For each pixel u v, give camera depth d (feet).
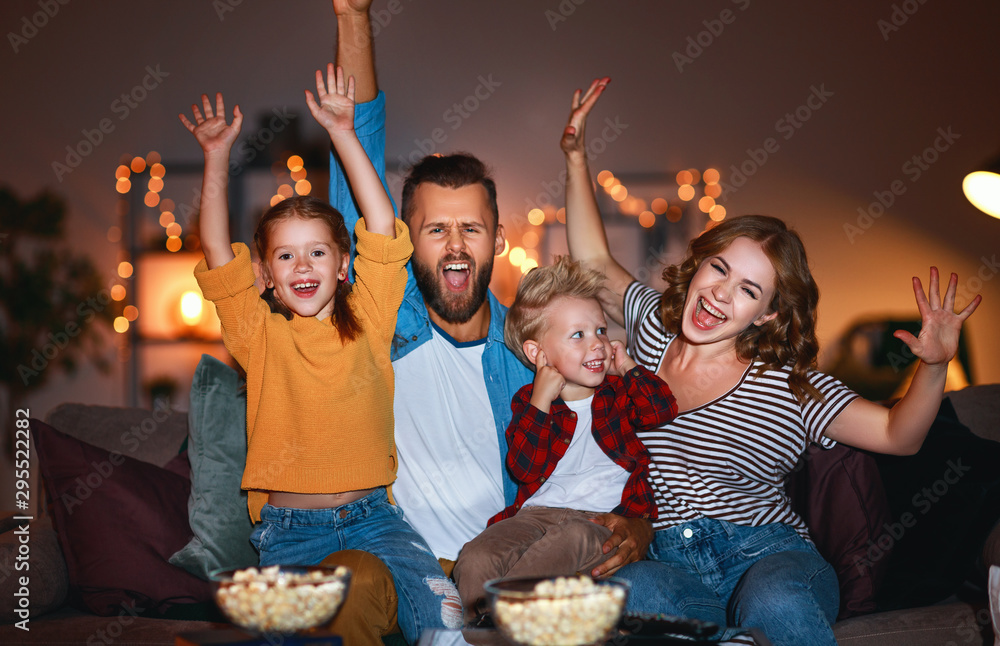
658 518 5.21
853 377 12.01
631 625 3.78
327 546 4.92
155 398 13.73
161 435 6.53
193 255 14.10
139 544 5.21
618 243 14.20
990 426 6.29
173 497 5.53
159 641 4.64
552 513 5.10
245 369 5.18
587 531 4.81
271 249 5.09
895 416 4.81
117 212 14.49
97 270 14.39
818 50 14.51
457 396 5.69
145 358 14.24
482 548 4.72
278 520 4.96
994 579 4.36
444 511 5.40
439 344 5.85
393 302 5.35
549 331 5.49
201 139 5.05
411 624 4.54
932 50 14.49
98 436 6.43
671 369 5.57
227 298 5.08
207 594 5.24
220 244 5.09
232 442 5.64
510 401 5.78
